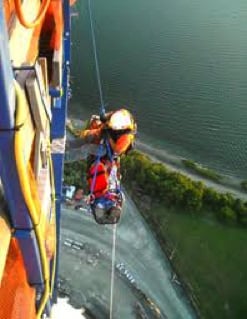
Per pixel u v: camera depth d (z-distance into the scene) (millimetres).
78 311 45656
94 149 13562
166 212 54938
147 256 50938
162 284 48750
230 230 53969
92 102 74250
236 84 77625
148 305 46812
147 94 76000
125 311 46219
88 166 14016
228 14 93500
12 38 8336
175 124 71000
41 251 8961
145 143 67875
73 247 50875
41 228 8766
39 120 7820
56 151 13594
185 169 63594
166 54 84000
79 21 91125
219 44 86062
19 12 7535
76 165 53750
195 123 71188
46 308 15391
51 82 12266
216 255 51938
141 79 78750
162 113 72750
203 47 85188
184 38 87625
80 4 95438
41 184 9422
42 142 8742
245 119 71750
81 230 52156
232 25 90562
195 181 60469
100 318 45469
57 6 12375
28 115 7555
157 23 91312
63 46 14648
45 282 9938
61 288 47312
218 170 64250
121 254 50750
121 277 48750
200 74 79625
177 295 48156
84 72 79750
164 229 53375
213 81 78312
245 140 68750
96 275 48750
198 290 48625
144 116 72250
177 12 94312
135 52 84312
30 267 9344
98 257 50219
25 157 7434
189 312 47094
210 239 53156
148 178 56344
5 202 7910
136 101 74750
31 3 9531
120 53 84125
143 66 81375
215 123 71188
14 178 7266
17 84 6859
